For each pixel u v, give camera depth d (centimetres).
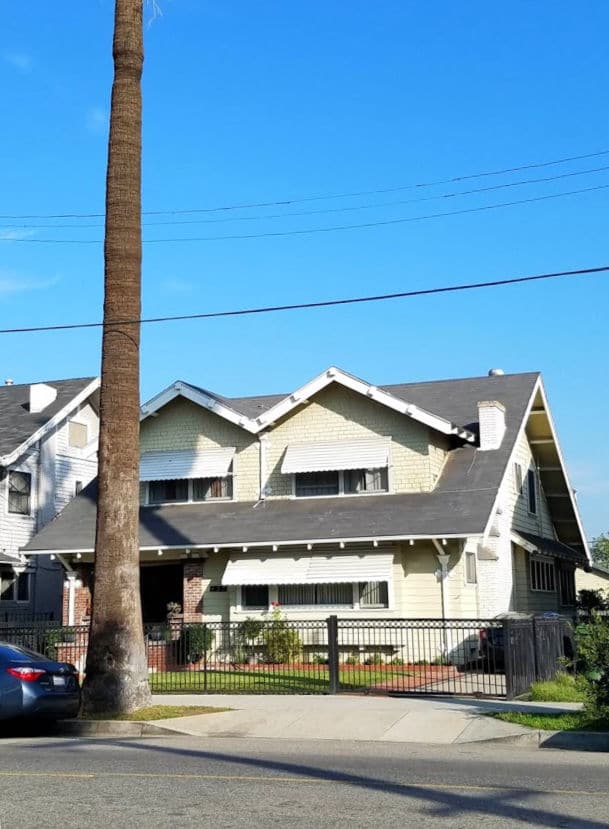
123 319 1791
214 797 963
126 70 1841
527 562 3219
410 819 862
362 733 1530
